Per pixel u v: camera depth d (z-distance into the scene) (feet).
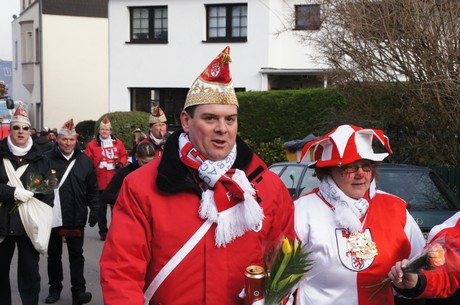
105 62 108.06
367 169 10.68
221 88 8.86
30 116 111.14
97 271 26.78
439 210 21.43
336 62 34.86
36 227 18.58
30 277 18.99
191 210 8.77
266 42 66.18
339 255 10.50
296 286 9.40
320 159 11.02
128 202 8.91
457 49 29.66
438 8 30.32
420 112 31.45
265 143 53.36
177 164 8.87
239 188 8.66
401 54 31.24
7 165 18.79
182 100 73.00
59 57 104.58
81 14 105.60
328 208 10.80
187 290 8.67
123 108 73.82
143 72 72.59
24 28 112.06
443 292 10.30
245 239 8.83
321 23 36.83
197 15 69.41
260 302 8.57
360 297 10.52
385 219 10.82
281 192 9.52
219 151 8.89
